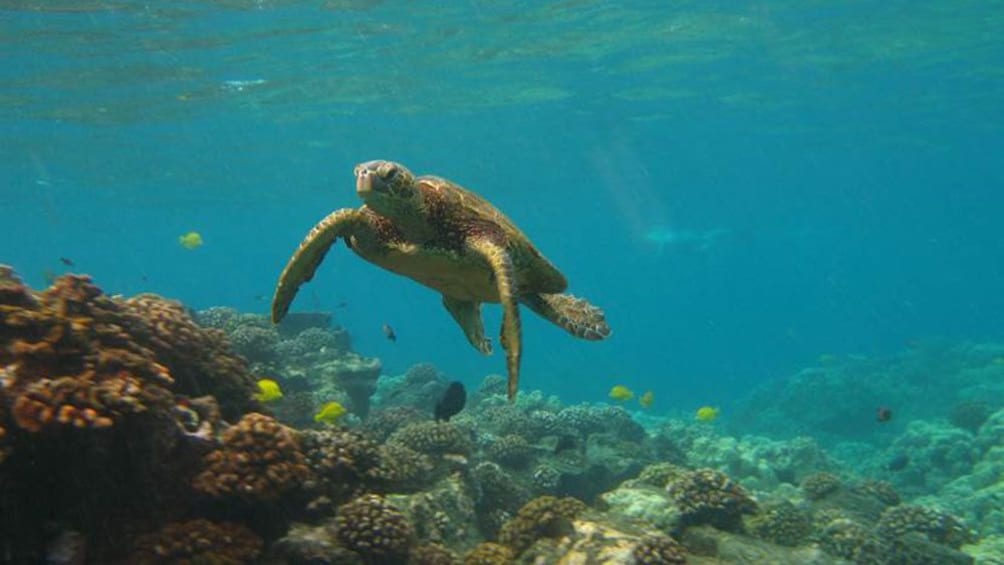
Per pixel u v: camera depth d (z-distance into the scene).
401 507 7.34
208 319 16.42
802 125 41.75
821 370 30.88
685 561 7.35
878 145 51.78
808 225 135.12
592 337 6.16
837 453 23.66
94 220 70.50
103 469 4.94
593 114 35.12
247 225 80.50
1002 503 14.09
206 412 6.02
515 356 4.90
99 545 4.97
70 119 29.36
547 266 6.41
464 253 5.67
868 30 24.20
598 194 71.06
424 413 14.73
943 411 26.06
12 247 106.19
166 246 107.56
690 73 28.66
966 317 108.69
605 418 16.78
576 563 7.11
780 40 24.92
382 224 5.79
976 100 37.28
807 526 9.70
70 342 5.23
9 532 4.50
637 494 9.38
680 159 52.50
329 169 46.25
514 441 12.74
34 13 17.97
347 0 18.83
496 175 53.88
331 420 10.84
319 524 6.09
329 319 19.86
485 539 8.80
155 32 20.00
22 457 4.58
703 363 65.81
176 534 5.14
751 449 19.09
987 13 22.75
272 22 19.98
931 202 107.75
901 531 11.02
